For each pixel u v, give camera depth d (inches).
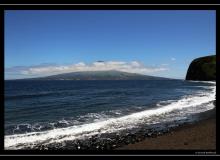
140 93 1909.4
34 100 1496.1
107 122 661.3
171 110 869.2
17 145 443.8
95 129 574.2
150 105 1044.5
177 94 1702.8
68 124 650.8
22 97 1742.1
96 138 490.3
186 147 374.6
